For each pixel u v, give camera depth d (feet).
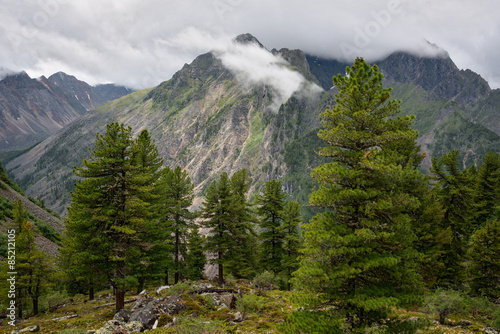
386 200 39.01
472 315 60.08
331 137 43.11
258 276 96.94
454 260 76.64
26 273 81.61
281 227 114.83
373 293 36.52
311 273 36.22
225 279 111.75
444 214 83.92
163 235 90.53
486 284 72.13
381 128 42.06
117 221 66.95
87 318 64.28
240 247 110.52
